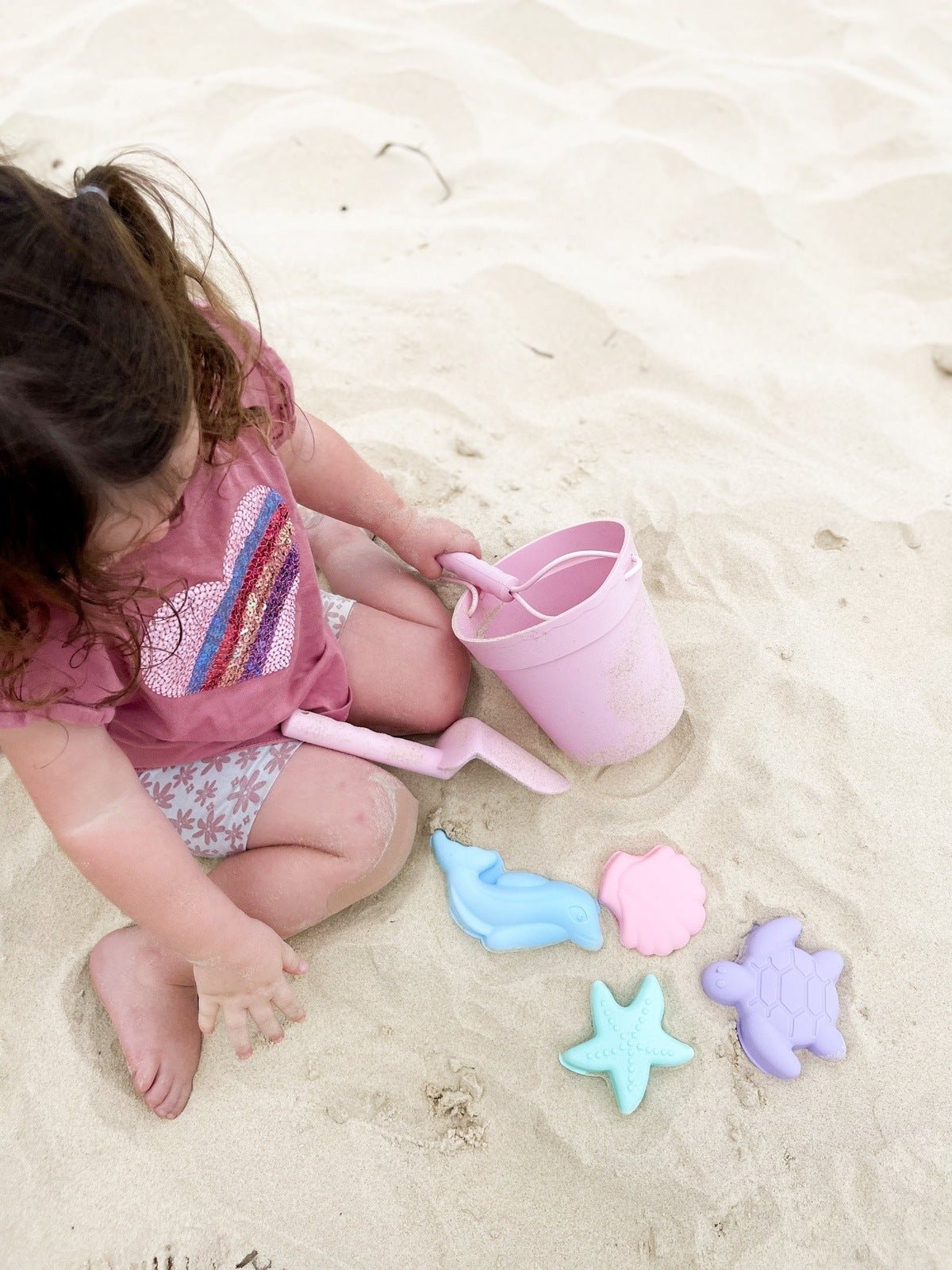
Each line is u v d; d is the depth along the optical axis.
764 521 1.83
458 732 1.54
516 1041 1.36
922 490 1.90
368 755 1.47
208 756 1.45
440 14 3.15
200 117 2.79
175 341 0.95
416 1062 1.36
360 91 2.87
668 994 1.39
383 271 2.38
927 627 1.69
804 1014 1.33
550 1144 1.29
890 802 1.50
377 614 1.64
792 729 1.57
